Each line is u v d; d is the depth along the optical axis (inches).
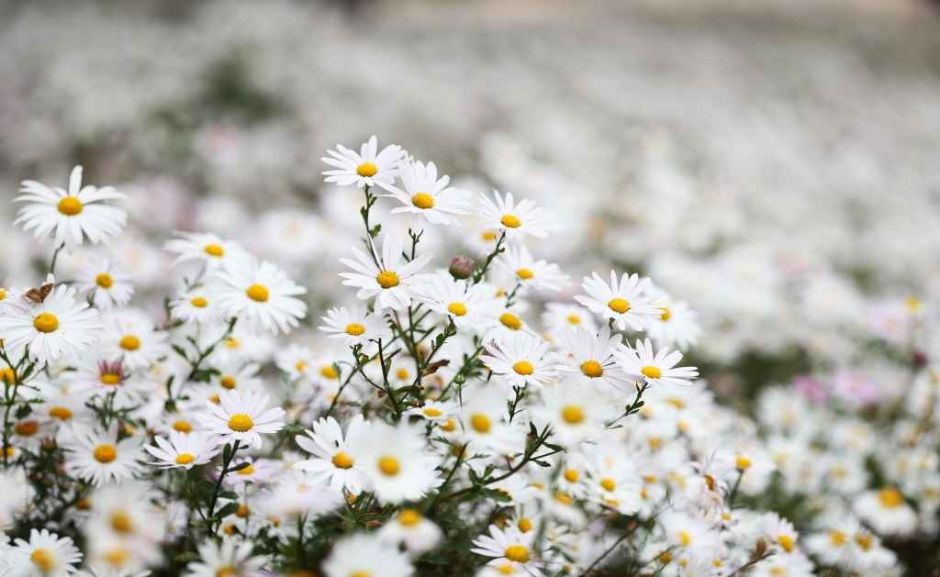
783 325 60.7
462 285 35.9
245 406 35.5
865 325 60.4
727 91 161.5
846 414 53.9
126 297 39.1
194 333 40.9
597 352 35.4
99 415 37.8
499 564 35.0
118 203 70.4
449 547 35.7
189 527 36.6
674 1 317.1
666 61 187.2
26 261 58.1
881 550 42.1
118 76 110.6
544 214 37.1
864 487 48.1
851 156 119.0
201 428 38.0
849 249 85.5
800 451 45.8
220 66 115.6
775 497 45.7
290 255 56.4
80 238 37.4
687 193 83.0
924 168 122.0
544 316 39.9
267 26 125.0
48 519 37.5
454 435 35.9
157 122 99.1
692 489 38.8
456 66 148.9
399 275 35.5
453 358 37.9
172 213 71.6
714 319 59.4
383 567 31.9
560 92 138.4
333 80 116.6
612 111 126.6
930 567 45.3
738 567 38.4
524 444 35.0
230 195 79.8
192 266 53.5
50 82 105.8
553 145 99.4
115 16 170.1
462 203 36.2
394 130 99.9
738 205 89.9
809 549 42.2
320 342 45.3
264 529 36.0
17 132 93.2
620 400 39.4
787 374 59.9
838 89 172.9
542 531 37.4
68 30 139.8
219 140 89.9
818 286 64.3
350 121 100.4
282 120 107.7
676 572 37.4
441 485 35.0
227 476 36.6
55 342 35.6
